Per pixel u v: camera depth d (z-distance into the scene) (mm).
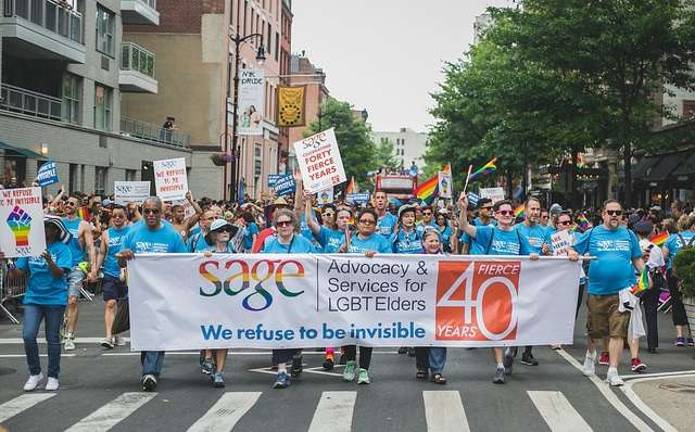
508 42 28781
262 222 20578
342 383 10609
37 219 9734
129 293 10406
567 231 13594
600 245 10914
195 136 48250
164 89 48281
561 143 28641
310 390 10148
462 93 46594
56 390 10078
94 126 35250
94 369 11477
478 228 11539
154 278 10438
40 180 16906
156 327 10375
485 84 40781
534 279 11039
